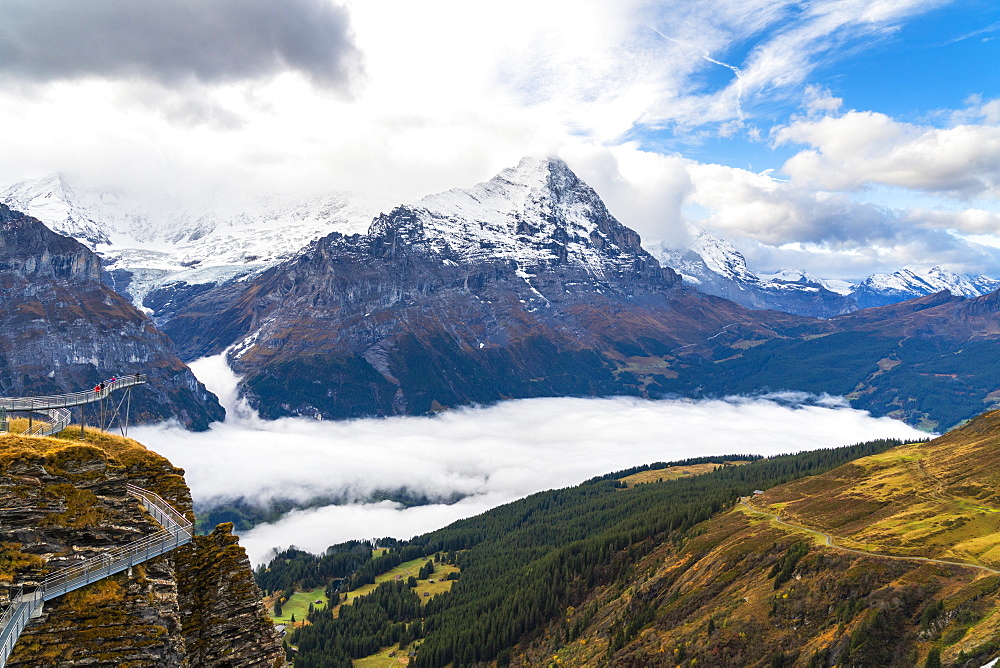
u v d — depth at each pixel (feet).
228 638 264.93
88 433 288.51
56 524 231.71
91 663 222.48
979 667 488.44
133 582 236.63
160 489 273.54
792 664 605.73
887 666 553.23
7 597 218.38
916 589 606.55
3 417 274.36
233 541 278.26
